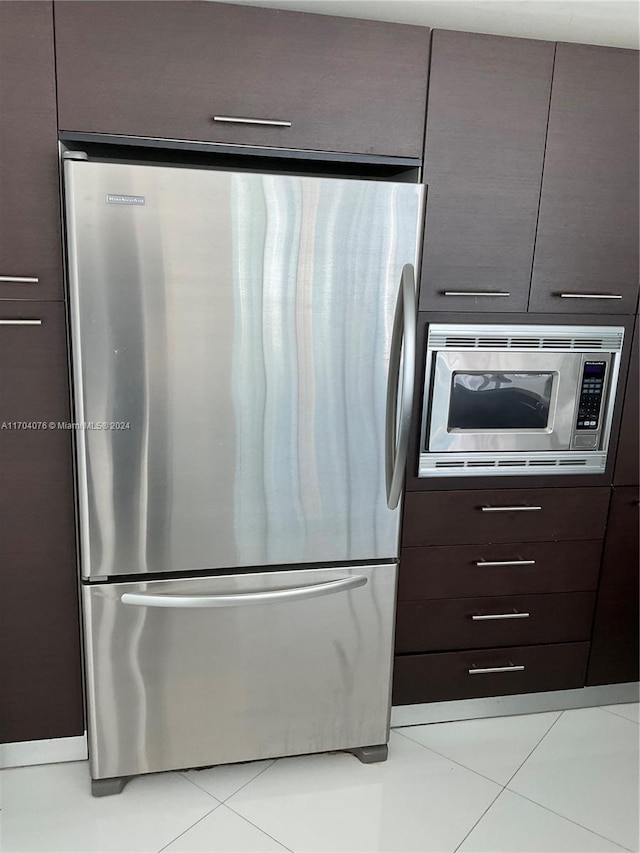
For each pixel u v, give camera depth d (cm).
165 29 154
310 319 164
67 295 161
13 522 172
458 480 198
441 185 179
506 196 183
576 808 182
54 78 152
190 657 177
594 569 215
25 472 170
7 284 159
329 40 163
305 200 157
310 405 168
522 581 211
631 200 191
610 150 186
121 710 176
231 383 163
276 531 174
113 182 147
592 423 203
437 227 181
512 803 183
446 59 171
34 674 184
